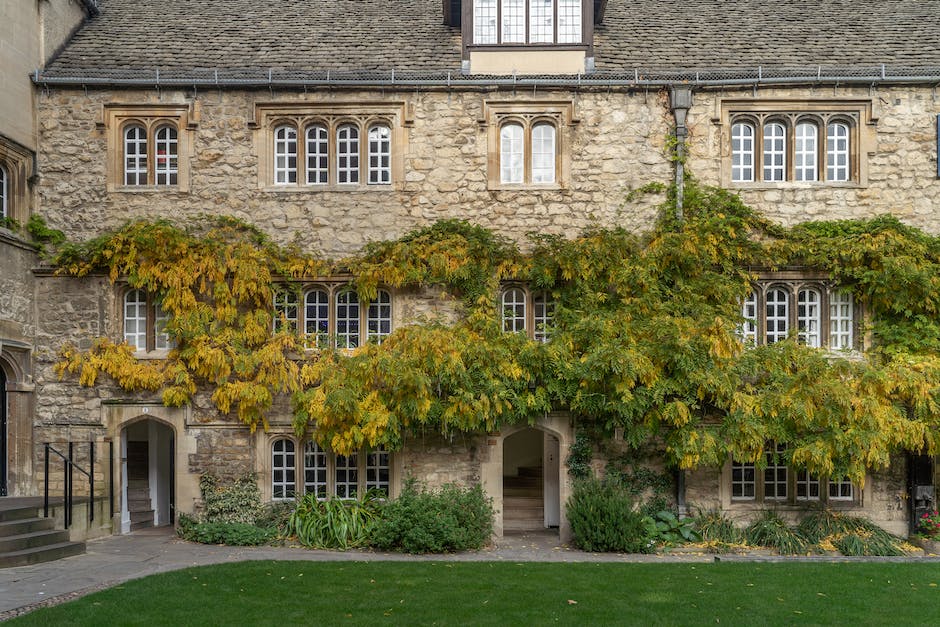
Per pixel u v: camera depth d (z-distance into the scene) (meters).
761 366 12.62
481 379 12.47
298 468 13.26
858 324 13.42
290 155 13.83
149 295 13.55
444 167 13.64
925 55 14.06
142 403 13.16
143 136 13.79
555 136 13.77
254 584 9.06
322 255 13.52
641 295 12.99
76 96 13.54
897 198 13.48
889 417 11.96
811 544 12.12
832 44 14.56
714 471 12.99
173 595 8.49
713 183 13.57
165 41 14.69
